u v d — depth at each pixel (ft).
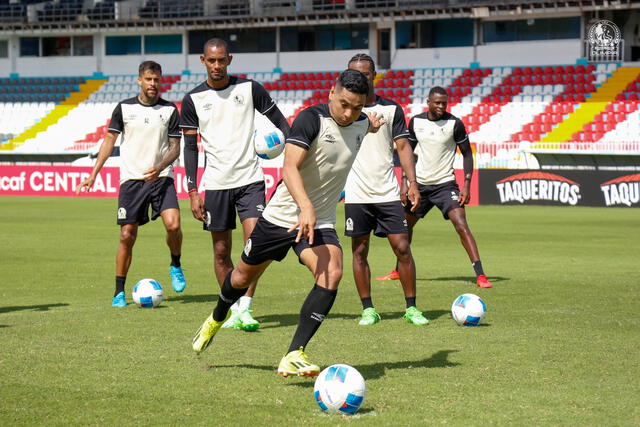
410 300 43.68
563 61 222.28
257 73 248.32
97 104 240.53
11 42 265.95
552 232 103.24
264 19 237.25
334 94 29.78
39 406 27.17
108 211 138.00
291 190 29.17
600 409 26.96
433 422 25.49
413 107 216.13
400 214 43.91
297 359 29.17
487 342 37.96
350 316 45.73
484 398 28.27
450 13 220.84
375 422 25.46
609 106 202.59
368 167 44.06
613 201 149.28
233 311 41.98
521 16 223.10
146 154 50.88
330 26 245.04
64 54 266.77
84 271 65.57
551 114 204.95
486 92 220.23
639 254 79.41
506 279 61.52
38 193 188.14
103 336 39.04
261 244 31.30
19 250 81.15
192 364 33.30
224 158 43.86
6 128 238.89
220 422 25.44
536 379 30.89
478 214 133.59
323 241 30.86
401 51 237.66
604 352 35.68
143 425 25.17
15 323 42.52
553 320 43.93
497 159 166.09
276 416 26.13
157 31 254.88
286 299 51.78
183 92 247.50
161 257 76.54
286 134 44.29
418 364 33.37
